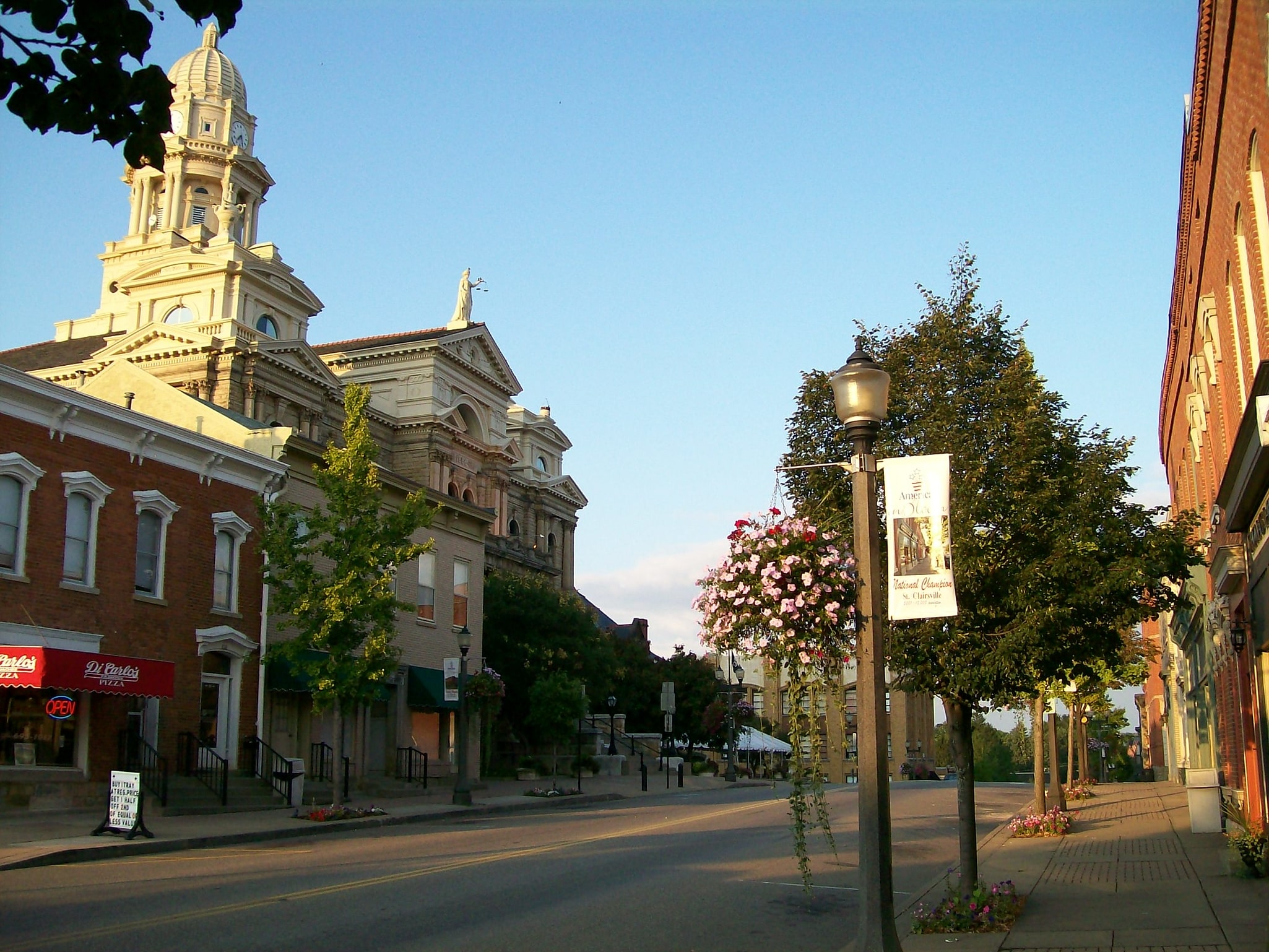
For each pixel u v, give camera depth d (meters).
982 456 12.31
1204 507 23.83
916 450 12.82
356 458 26.73
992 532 12.28
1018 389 12.58
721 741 63.81
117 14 5.59
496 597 50.31
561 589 69.75
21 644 22.97
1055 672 12.84
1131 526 12.50
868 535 9.09
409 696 36.62
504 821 27.28
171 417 32.78
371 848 19.64
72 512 24.64
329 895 13.56
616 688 60.12
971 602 12.05
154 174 68.00
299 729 32.50
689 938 11.45
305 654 30.77
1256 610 15.73
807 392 13.91
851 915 13.10
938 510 9.57
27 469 23.41
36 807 22.80
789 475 13.80
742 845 20.77
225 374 49.12
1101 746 58.06
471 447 64.88
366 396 27.72
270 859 17.69
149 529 26.75
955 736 12.62
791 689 10.60
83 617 24.50
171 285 55.22
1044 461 12.53
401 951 10.39
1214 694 26.14
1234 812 21.94
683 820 27.30
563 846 20.11
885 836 8.61
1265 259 13.45
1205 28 15.13
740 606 10.07
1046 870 16.42
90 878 14.97
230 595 28.98
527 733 50.38
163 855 18.41
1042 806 23.88
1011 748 97.25
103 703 24.75
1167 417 31.48
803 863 10.38
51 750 23.75
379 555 26.17
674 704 58.78
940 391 12.86
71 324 63.81
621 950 10.74
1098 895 13.62
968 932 11.38
